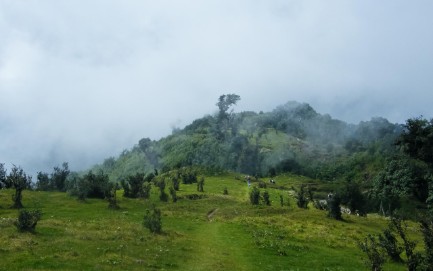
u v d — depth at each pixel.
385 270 37.03
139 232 45.78
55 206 67.81
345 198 90.38
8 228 41.50
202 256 37.59
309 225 60.81
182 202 88.12
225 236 49.81
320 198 149.62
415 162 137.62
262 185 137.25
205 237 49.22
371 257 34.12
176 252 37.81
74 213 61.06
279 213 74.62
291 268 35.59
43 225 44.88
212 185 133.25
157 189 111.06
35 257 30.34
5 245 33.44
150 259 33.69
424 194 129.62
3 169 86.12
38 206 66.38
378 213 115.69
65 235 40.12
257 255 39.88
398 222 41.88
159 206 80.06
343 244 48.72
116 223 51.41
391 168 146.12
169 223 58.69
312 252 43.31
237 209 78.44
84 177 86.19
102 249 34.94
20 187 64.19
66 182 102.69
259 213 73.69
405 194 132.88
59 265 28.58
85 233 41.66
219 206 84.62
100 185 83.94
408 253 34.09
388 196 133.62
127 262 31.20
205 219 66.94
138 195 91.12
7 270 26.52
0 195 73.12
